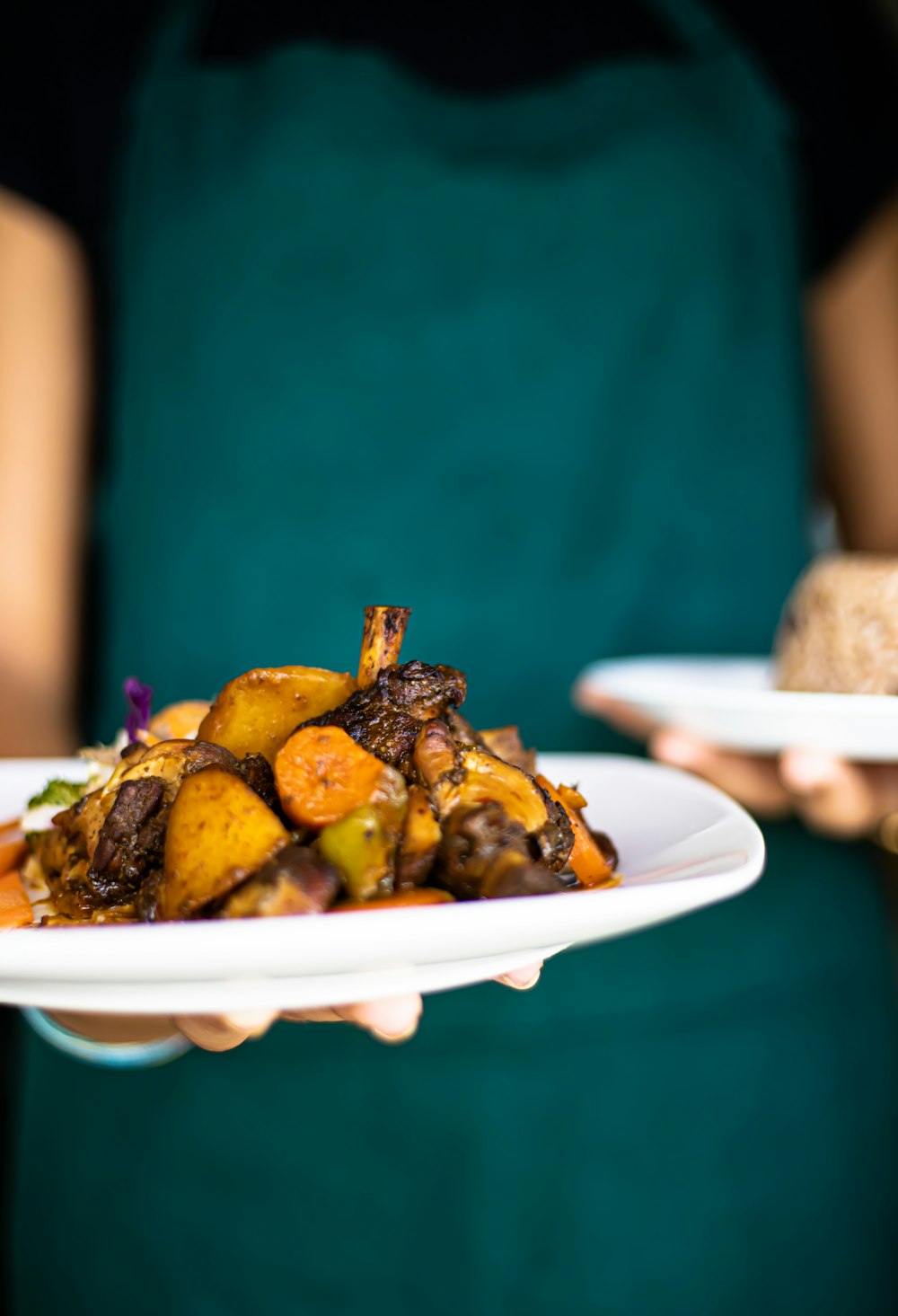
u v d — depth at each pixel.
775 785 0.77
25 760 0.74
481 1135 0.83
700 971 0.85
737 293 0.96
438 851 0.51
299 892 0.48
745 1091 0.85
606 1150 0.84
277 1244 0.84
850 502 1.06
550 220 0.93
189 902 0.50
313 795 0.51
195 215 0.93
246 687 0.55
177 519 0.91
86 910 0.54
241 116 0.94
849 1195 0.88
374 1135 0.83
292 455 0.91
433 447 0.91
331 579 0.91
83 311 0.98
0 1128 1.18
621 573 0.92
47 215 0.96
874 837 0.95
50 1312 0.86
